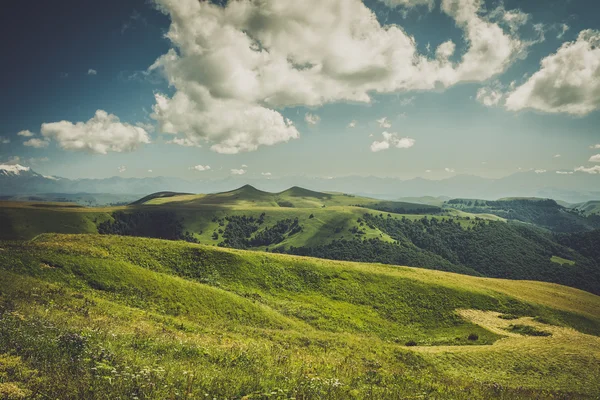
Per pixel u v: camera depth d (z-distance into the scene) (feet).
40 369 37.78
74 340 49.65
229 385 44.29
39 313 68.03
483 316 221.05
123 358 48.08
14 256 119.85
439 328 198.90
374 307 210.18
